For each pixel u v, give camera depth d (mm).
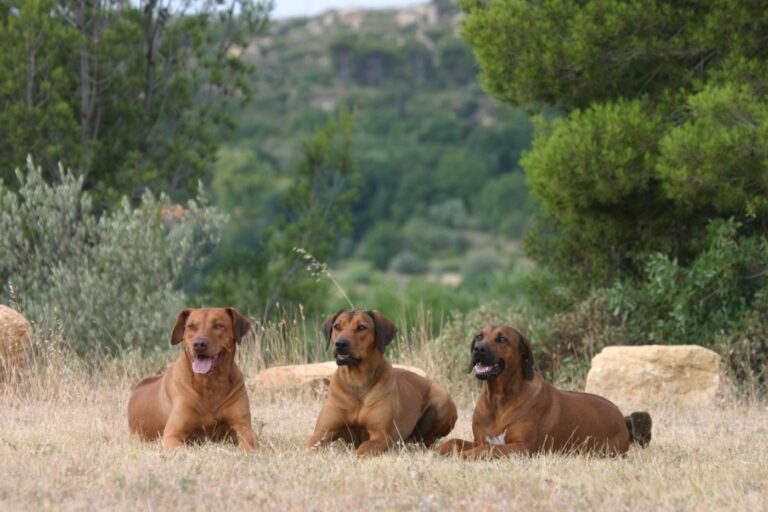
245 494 7086
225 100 22062
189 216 18391
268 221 71250
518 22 17703
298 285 21484
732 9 16688
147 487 7203
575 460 8820
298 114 135500
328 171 23250
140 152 21219
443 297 39438
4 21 20656
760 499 7285
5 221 16516
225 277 21375
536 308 19828
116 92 20891
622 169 16406
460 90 146125
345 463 8492
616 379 14562
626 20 17125
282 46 189375
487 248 104000
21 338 13750
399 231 104750
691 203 16594
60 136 19531
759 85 16391
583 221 18656
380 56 158500
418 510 6840
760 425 12156
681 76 17734
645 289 17578
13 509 6566
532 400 9453
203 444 9680
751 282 17156
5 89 19078
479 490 7410
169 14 21469
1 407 12445
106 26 21016
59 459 8195
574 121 17016
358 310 9805
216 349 9562
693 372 14391
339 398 9773
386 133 128250
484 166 113000
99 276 17156
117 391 13773
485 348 9281
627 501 7211
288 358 16609
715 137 15352
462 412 13453
